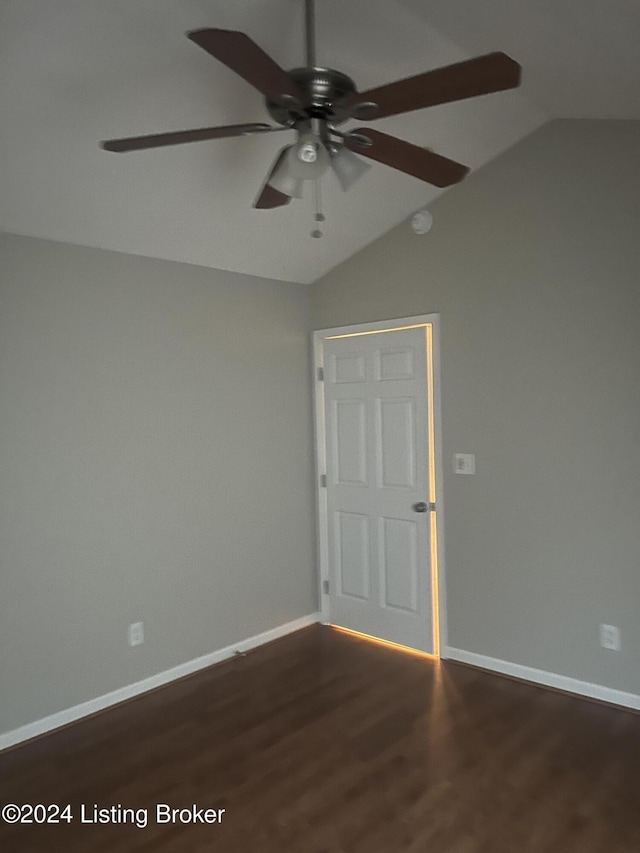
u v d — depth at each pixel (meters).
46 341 2.99
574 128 3.09
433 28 2.25
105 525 3.22
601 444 3.05
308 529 4.34
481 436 3.47
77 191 2.71
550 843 2.14
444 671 3.54
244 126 1.85
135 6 1.94
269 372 4.07
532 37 2.16
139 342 3.36
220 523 3.77
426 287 3.68
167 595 3.50
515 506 3.36
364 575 4.12
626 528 2.99
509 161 3.32
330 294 4.18
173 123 2.45
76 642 3.11
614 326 2.99
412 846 2.15
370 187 3.29
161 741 2.89
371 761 2.67
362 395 4.06
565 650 3.22
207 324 3.70
